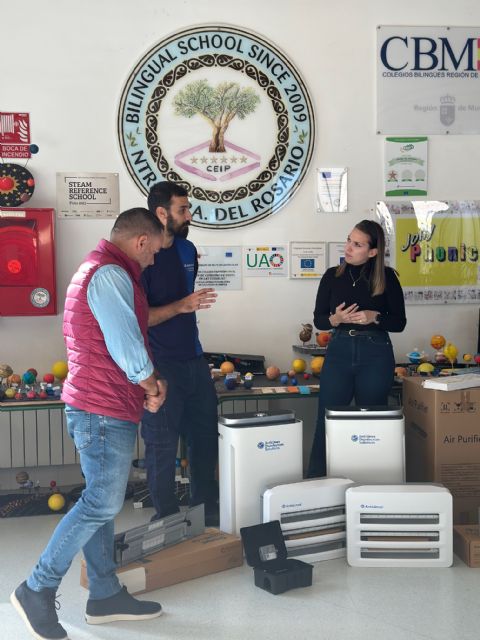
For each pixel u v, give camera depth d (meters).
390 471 3.93
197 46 4.95
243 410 5.21
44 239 4.70
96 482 2.86
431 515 3.59
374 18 5.08
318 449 4.36
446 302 5.24
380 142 5.14
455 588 3.35
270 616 3.09
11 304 4.71
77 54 4.86
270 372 4.75
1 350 4.90
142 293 2.99
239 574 3.53
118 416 2.86
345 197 5.12
